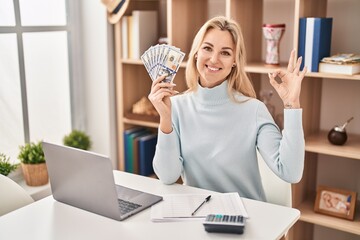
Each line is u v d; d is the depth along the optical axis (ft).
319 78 8.98
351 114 8.92
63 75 10.36
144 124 10.04
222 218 5.07
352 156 7.86
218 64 6.31
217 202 5.69
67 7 10.19
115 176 6.70
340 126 8.61
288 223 5.19
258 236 4.88
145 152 10.18
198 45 6.44
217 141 6.50
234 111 6.50
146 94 10.94
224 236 4.88
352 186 9.14
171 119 6.37
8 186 6.68
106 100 10.40
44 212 5.52
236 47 6.35
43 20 9.76
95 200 5.40
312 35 7.95
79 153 5.24
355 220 8.36
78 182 5.45
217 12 9.84
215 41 6.27
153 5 10.52
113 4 9.71
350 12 8.55
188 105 6.79
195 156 6.60
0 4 8.87
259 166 6.74
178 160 6.46
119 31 9.97
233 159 6.42
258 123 6.34
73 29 10.30
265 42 9.55
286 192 6.50
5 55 9.11
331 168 9.30
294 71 5.96
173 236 4.88
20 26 9.25
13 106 9.39
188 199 5.78
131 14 10.20
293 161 5.82
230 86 6.53
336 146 8.27
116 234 4.94
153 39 10.12
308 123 8.84
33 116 9.81
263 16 9.41
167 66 6.13
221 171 6.51
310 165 9.16
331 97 9.07
